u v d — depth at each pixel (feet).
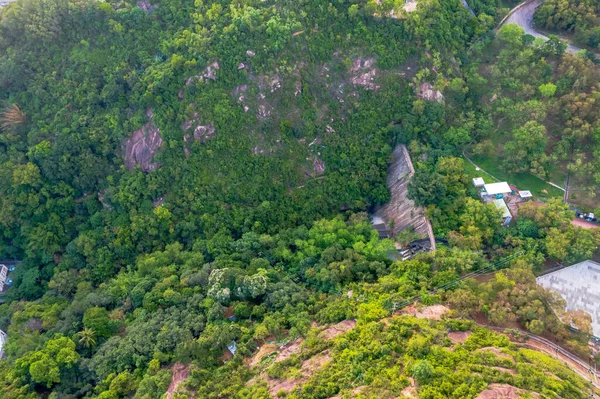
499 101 353.10
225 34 351.46
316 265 301.84
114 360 256.73
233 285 287.48
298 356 235.81
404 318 238.68
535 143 325.21
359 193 358.64
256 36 352.08
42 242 361.30
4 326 315.37
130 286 315.78
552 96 345.72
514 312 240.32
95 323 281.54
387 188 357.41
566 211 296.71
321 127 363.76
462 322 234.99
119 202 364.79
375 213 359.87
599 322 261.44
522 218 299.99
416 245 314.55
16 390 249.14
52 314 305.73
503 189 317.83
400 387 197.67
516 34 361.71
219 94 354.74
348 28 358.02
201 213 358.02
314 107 364.38
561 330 233.96
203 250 338.13
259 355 246.47
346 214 354.95
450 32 366.84
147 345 257.34
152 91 354.54
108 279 344.69
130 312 299.38
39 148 359.87
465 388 189.26
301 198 358.84
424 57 355.15
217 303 272.31
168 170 364.38
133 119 363.97
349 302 263.49
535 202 315.37
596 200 312.91
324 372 219.00
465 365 203.51
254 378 233.76
